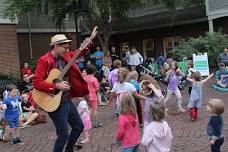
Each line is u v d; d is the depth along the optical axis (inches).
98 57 798.5
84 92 256.2
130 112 243.9
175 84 473.4
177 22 1050.7
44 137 406.0
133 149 245.4
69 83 252.4
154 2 971.3
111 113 507.8
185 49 862.5
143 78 316.8
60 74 245.3
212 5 979.9
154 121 224.1
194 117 413.7
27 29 1055.6
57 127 244.7
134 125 246.1
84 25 1130.0
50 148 354.0
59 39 248.4
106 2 878.4
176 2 949.8
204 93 622.5
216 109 237.9
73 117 252.5
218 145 244.2
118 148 325.4
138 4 901.8
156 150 221.0
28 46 1059.9
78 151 325.1
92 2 884.6
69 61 246.2
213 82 721.0
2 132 412.8
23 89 688.4
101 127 420.5
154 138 220.8
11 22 863.7
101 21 918.4
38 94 245.3
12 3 829.2
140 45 1189.1
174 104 537.0
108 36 931.3
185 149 305.7
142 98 366.6
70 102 251.9
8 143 397.4
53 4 873.5
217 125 239.8
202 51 862.5
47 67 245.9
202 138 336.5
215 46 848.9
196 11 1037.8
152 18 1130.0
